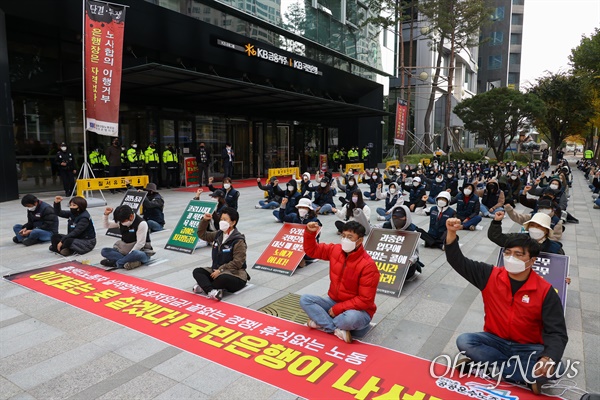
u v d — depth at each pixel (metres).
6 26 13.87
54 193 15.31
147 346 4.06
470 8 31.67
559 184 11.18
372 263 4.16
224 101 20.41
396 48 40.44
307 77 24.48
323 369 3.63
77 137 16.30
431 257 7.51
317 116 28.28
